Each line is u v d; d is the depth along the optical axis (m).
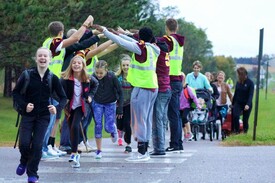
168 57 21.34
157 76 21.17
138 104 20.11
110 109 22.48
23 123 15.62
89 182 16.08
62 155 21.61
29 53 49.31
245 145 25.53
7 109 67.25
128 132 23.36
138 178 16.69
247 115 33.50
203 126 33.53
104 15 60.62
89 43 21.30
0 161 20.23
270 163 19.14
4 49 49.56
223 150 23.11
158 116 21.39
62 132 22.19
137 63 20.11
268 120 50.84
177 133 22.52
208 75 36.84
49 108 15.59
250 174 17.03
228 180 16.12
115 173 17.61
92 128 43.66
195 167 18.58
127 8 63.62
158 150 21.62
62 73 19.31
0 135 35.53
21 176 17.08
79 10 55.88
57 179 16.58
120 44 19.81
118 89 22.48
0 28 44.88
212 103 33.62
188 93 31.75
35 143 15.49
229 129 34.31
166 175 17.14
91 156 21.81
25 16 45.47
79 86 19.30
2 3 44.00
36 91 15.57
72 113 19.39
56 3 49.94
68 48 21.12
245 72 33.41
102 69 22.25
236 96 33.53
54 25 20.66
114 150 24.48
